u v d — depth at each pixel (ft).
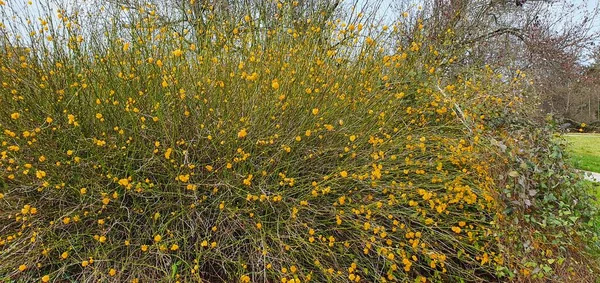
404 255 6.35
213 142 6.91
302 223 6.63
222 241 6.88
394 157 7.14
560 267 7.09
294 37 8.74
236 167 7.26
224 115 7.39
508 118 9.53
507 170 7.75
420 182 7.86
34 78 7.23
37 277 6.33
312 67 8.22
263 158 7.45
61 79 7.30
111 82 7.30
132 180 6.74
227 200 6.89
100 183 6.89
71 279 6.30
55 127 6.81
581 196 8.23
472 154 7.70
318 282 6.51
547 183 7.93
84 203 6.62
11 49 7.32
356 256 7.11
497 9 23.44
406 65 9.98
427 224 7.21
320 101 7.82
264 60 8.18
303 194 7.41
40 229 6.15
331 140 7.97
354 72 9.13
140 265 6.32
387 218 7.23
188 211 6.81
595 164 17.84
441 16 17.38
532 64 23.27
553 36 24.12
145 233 6.75
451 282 7.13
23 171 6.18
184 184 6.88
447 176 7.77
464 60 16.34
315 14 9.51
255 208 6.89
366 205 7.17
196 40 8.86
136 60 7.64
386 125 8.32
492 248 7.29
